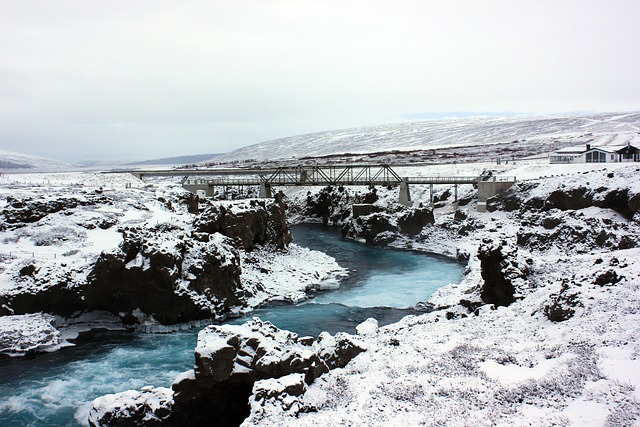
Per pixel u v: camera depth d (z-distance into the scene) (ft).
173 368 127.44
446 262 269.03
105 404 91.86
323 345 103.71
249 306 185.57
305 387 82.28
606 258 129.39
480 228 305.94
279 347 92.58
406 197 381.60
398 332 121.70
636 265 112.78
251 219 242.37
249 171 460.14
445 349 94.94
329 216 460.96
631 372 67.92
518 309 119.34
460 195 387.75
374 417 69.21
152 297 164.45
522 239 242.17
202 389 89.81
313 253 281.54
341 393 80.84
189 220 231.50
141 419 89.71
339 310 183.32
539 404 65.62
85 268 171.42
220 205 229.04
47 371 126.93
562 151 412.98
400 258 284.00
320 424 68.90
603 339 82.07
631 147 364.99
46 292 160.66
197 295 169.99
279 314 178.81
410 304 189.88
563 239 224.33
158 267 163.43
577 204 261.03
